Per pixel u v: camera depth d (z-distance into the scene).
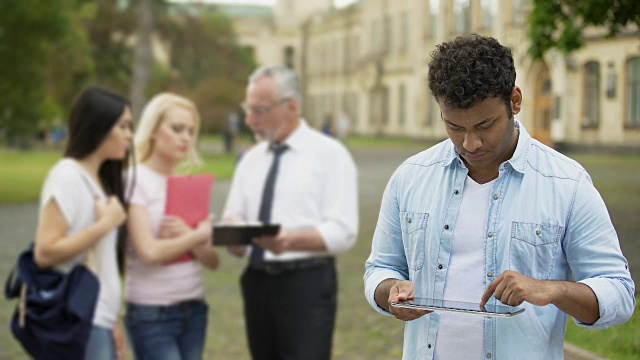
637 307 3.79
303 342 4.19
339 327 6.85
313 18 70.00
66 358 3.52
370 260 2.53
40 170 26.36
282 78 4.28
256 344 4.34
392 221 2.48
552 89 14.46
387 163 27.20
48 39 18.83
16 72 18.64
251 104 4.30
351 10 61.66
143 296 3.97
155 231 3.99
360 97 58.12
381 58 53.34
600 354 3.82
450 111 2.10
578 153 19.94
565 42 7.37
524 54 7.69
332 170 4.28
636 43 11.46
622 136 19.12
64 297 3.51
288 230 4.21
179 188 4.01
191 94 40.41
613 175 11.61
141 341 3.98
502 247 2.24
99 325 3.62
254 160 4.46
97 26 40.22
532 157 2.28
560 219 2.21
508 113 2.12
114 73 42.81
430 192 2.37
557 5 7.38
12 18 17.78
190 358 4.04
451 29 8.12
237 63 44.19
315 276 4.21
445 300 2.20
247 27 74.94
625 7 6.77
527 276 2.12
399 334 6.60
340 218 4.21
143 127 4.05
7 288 3.63
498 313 2.01
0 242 11.93
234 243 3.98
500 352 2.23
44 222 3.57
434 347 2.31
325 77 67.06
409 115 49.78
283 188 4.29
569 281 2.12
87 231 3.55
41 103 20.11
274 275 4.21
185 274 4.01
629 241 5.21
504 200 2.26
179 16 42.09
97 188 3.71
